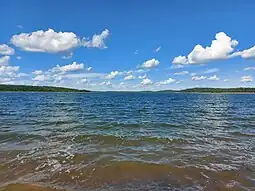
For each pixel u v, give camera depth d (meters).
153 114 31.83
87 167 9.09
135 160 9.89
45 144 12.81
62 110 37.19
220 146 12.56
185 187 7.34
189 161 9.86
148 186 7.45
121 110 38.38
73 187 7.37
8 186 7.31
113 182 7.77
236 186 7.38
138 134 15.91
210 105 53.00
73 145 12.61
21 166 9.19
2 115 28.45
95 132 16.59
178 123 22.25
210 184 7.55
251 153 11.17
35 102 60.59
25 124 20.67
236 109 41.09
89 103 59.75
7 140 13.75
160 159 10.09
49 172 8.59
